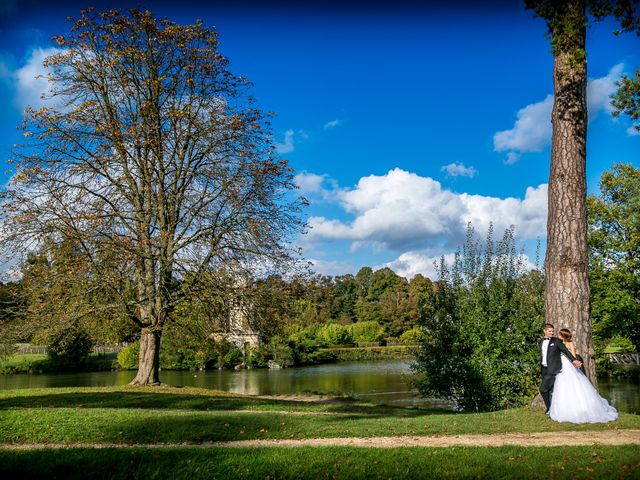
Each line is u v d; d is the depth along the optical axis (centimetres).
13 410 1152
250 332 2309
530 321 1558
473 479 626
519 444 798
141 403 1461
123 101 2133
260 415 1122
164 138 2134
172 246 2080
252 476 652
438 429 937
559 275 1111
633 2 1123
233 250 2098
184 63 2142
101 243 1936
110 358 4928
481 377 1555
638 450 725
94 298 2027
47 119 1992
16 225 1930
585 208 1132
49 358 4347
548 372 1010
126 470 688
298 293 2233
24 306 2050
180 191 2164
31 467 700
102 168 2086
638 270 3250
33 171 1941
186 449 781
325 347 7481
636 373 3528
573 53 1114
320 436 898
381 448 776
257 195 2131
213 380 3669
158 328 2081
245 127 2164
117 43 2069
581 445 771
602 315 3272
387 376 3909
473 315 1603
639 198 3142
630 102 1371
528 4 1180
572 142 1134
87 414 1091
